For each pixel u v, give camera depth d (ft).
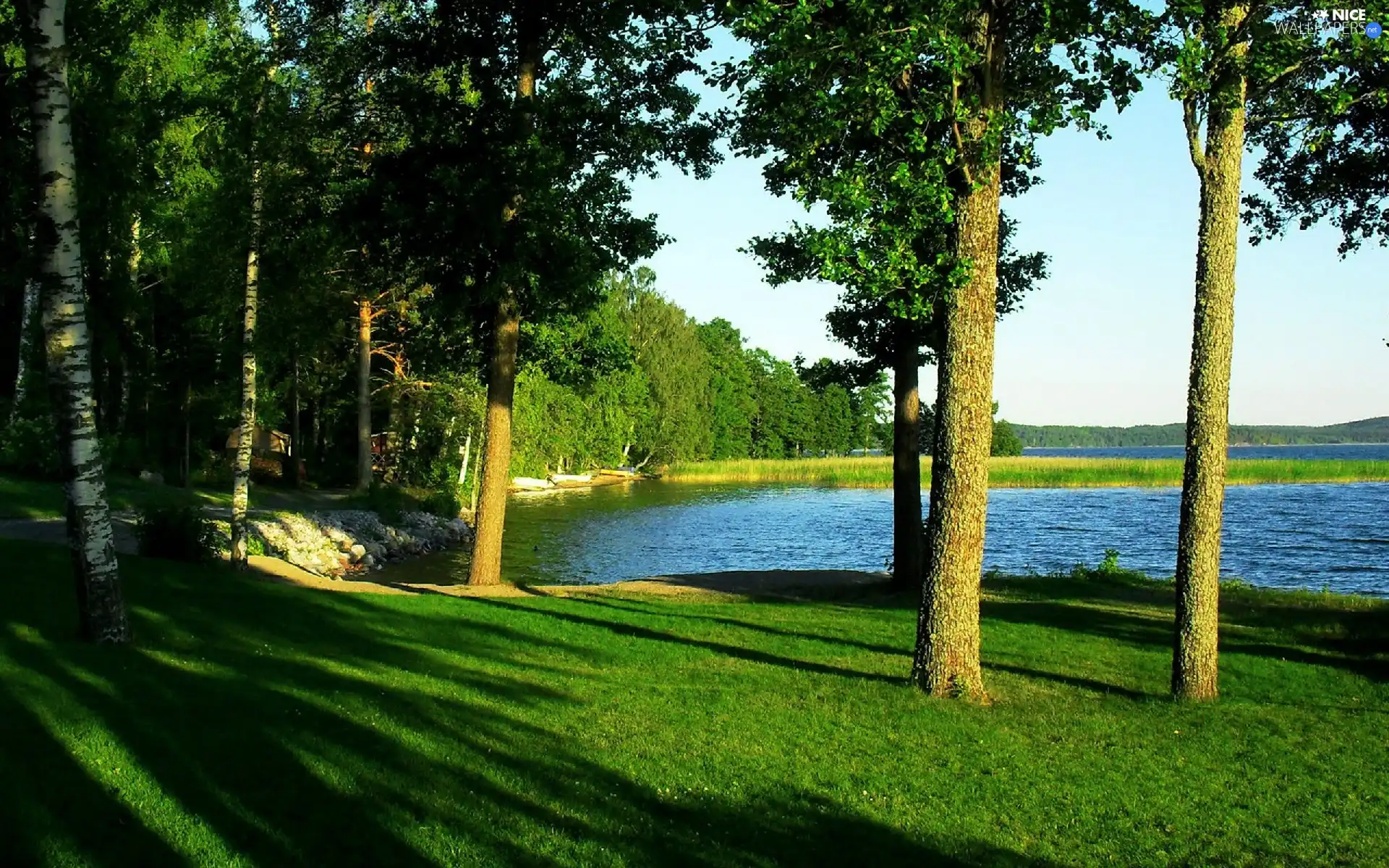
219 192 57.77
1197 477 34.30
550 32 58.80
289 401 142.72
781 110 33.71
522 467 216.95
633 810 20.81
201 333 109.09
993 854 19.77
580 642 41.04
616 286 291.58
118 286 90.43
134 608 37.55
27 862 16.71
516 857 18.19
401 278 64.90
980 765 25.53
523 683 32.22
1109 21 30.27
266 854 17.72
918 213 31.45
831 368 68.85
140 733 22.56
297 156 56.18
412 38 57.06
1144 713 32.04
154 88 73.00
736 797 22.07
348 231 57.41
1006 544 122.01
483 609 48.49
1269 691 36.29
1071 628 50.52
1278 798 24.08
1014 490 237.66
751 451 416.67
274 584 49.57
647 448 293.43
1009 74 34.06
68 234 30.19
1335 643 46.70
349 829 18.88
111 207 61.82
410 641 38.37
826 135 32.86
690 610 54.39
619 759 24.17
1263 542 121.90
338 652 34.81
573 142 56.59
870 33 29.91
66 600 36.68
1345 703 34.91
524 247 53.78
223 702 25.62
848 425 461.37
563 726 26.86
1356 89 32.68
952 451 33.19
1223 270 33.35
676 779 22.97
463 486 156.56
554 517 154.10
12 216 59.16
